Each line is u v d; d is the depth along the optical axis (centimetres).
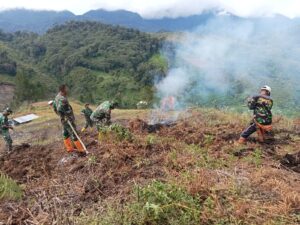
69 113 848
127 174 660
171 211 478
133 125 1069
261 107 803
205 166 647
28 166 830
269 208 484
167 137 904
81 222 490
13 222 536
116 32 14125
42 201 593
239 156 733
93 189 620
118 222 471
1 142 1711
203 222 468
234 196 512
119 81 9275
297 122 999
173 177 595
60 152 902
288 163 686
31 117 2967
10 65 10725
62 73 11575
